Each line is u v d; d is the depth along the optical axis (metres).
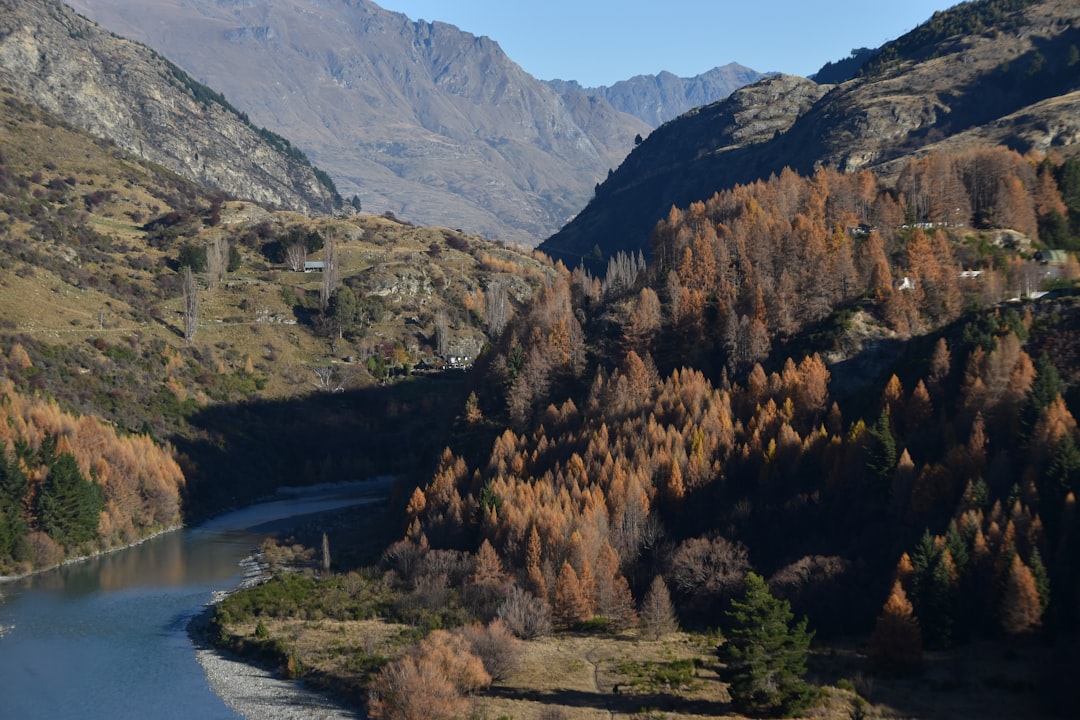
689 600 133.50
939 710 97.19
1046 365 139.12
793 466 149.12
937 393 153.50
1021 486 123.44
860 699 98.81
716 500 150.75
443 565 146.50
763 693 99.44
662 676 110.19
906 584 115.31
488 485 157.12
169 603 148.50
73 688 114.62
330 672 116.62
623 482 147.88
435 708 100.44
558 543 138.38
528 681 110.88
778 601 102.56
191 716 106.88
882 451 139.88
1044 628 108.38
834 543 134.12
